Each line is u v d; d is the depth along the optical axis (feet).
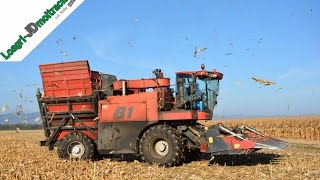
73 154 47.01
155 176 34.78
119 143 43.73
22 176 34.65
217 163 41.91
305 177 33.06
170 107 44.70
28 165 42.24
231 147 38.91
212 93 45.65
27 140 92.68
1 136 116.26
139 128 42.86
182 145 40.78
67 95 48.01
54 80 48.24
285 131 111.86
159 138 41.14
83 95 47.24
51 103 48.55
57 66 47.88
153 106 42.52
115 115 44.11
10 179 34.06
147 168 39.22
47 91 48.85
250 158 45.98
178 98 44.62
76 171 37.24
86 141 46.47
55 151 59.31
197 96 44.60
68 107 48.08
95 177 33.04
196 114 42.52
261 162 42.63
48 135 49.75
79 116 47.52
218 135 39.70
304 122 122.83
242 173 35.40
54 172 36.50
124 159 48.29
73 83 47.62
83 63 46.83
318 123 113.70
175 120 42.80
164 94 43.98
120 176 33.96
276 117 168.04
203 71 44.70
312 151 57.31
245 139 38.75
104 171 36.40
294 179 32.27
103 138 44.50
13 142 84.64
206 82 45.39
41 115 49.37
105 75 48.49
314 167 38.04
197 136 41.68
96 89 46.78
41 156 51.75
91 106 47.09
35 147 69.05
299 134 108.06
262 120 144.46
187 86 44.47
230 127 43.16
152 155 41.34
